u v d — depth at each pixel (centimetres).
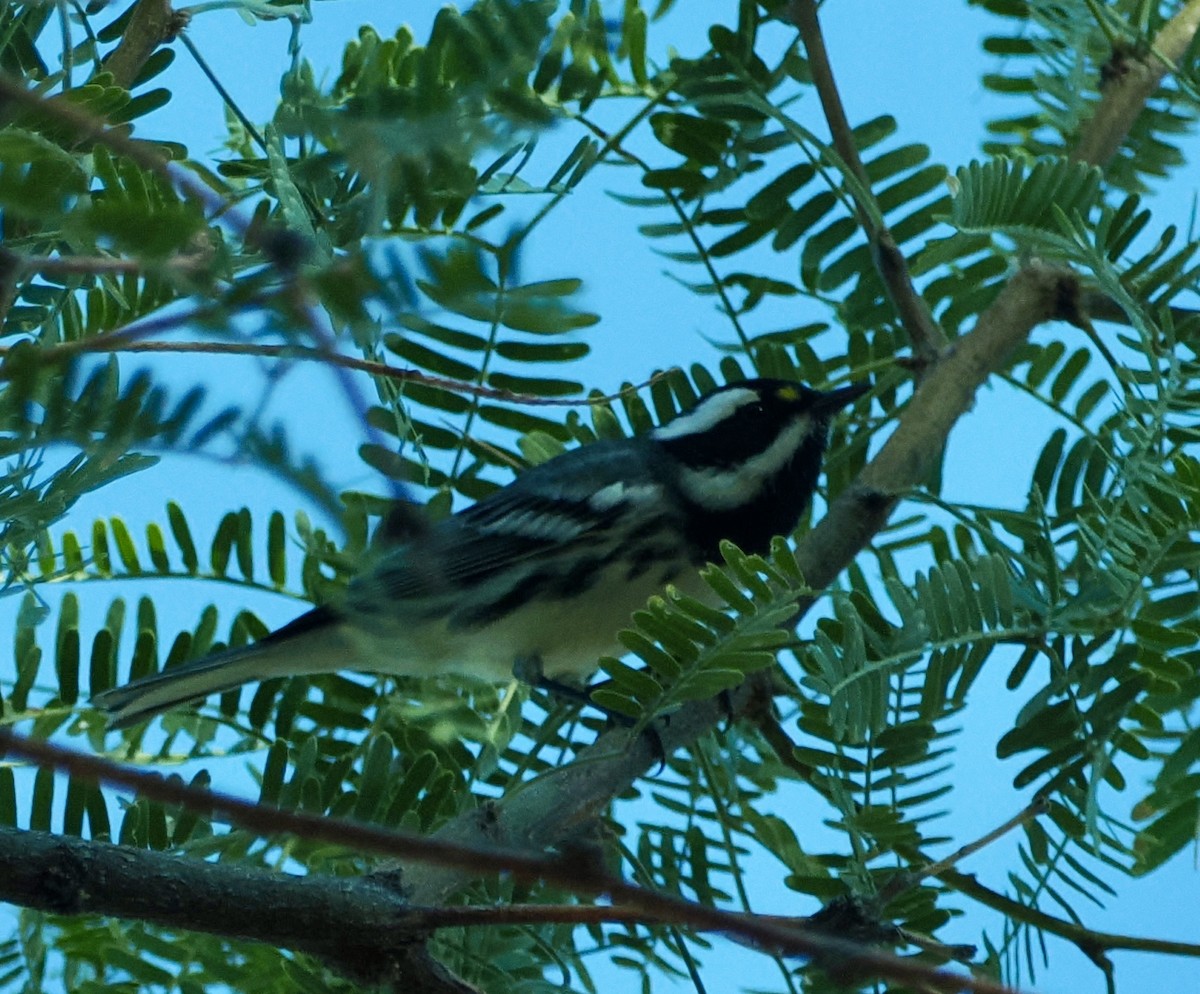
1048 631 716
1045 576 748
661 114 947
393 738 793
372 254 246
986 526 873
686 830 808
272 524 830
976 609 702
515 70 267
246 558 828
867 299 981
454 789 736
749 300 990
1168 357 773
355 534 278
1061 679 712
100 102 500
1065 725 708
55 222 256
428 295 248
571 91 593
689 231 972
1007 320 932
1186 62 965
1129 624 713
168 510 825
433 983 573
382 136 260
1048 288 932
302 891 566
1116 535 732
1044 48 1002
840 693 633
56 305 576
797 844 823
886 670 659
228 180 717
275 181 420
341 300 246
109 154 380
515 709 796
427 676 733
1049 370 936
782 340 992
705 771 792
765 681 830
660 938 772
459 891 712
